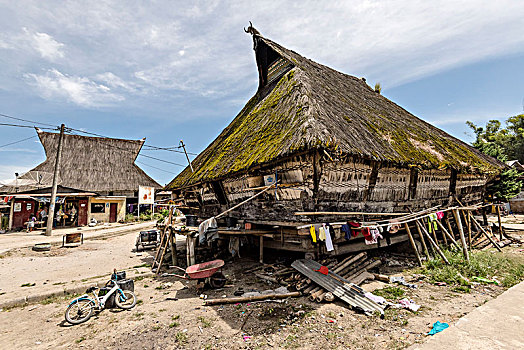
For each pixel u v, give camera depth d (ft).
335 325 15.72
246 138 31.55
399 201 29.40
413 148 29.58
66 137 91.66
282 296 20.12
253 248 35.91
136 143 103.91
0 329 17.11
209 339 14.84
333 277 21.38
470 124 139.23
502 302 17.71
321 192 22.30
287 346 13.76
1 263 35.50
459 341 13.07
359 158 22.59
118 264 34.58
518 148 107.24
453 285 22.17
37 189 69.92
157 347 14.26
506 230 49.24
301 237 24.23
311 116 23.02
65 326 17.20
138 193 90.53
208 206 38.68
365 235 23.47
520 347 12.45
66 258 38.37
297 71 34.81
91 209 80.12
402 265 28.37
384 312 17.08
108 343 14.87
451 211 36.01
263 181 26.53
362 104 36.76
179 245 46.93
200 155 49.06
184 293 22.85
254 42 45.14
